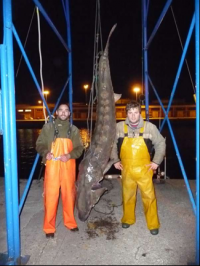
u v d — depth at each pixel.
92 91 3.65
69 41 5.59
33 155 14.70
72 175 3.43
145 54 5.29
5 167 2.84
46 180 3.33
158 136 3.37
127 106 3.29
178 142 18.53
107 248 3.16
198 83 2.50
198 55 2.49
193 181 5.61
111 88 3.50
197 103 2.52
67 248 3.18
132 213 3.64
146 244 3.23
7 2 2.71
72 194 3.48
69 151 3.36
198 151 2.55
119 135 3.44
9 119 2.81
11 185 2.87
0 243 3.38
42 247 3.21
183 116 35.81
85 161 3.53
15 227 2.90
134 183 3.48
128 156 3.38
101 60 3.44
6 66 2.76
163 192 4.98
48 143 3.41
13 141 2.83
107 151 3.52
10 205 2.89
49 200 3.33
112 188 5.27
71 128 3.44
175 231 3.53
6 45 2.74
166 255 2.99
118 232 3.54
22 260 2.95
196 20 2.49
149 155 3.42
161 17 3.75
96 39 3.71
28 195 5.02
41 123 31.81
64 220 3.56
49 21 3.87
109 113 3.49
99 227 3.69
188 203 4.43
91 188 3.43
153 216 3.44
